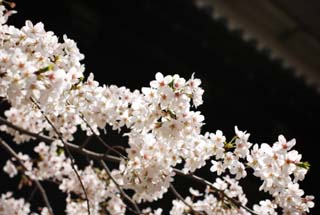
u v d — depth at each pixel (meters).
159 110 1.47
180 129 1.47
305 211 1.55
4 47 1.47
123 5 2.69
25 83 1.39
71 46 1.50
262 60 2.98
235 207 1.61
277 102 3.34
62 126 1.62
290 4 3.07
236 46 2.86
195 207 1.70
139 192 1.53
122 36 2.96
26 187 2.61
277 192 1.52
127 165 1.54
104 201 1.89
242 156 1.50
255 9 2.82
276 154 1.45
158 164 1.52
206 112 3.40
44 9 2.73
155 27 2.81
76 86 1.50
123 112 1.53
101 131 2.69
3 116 2.36
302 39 3.16
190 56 3.01
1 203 1.87
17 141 1.80
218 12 2.66
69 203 1.88
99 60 2.98
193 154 1.52
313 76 3.21
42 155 1.90
